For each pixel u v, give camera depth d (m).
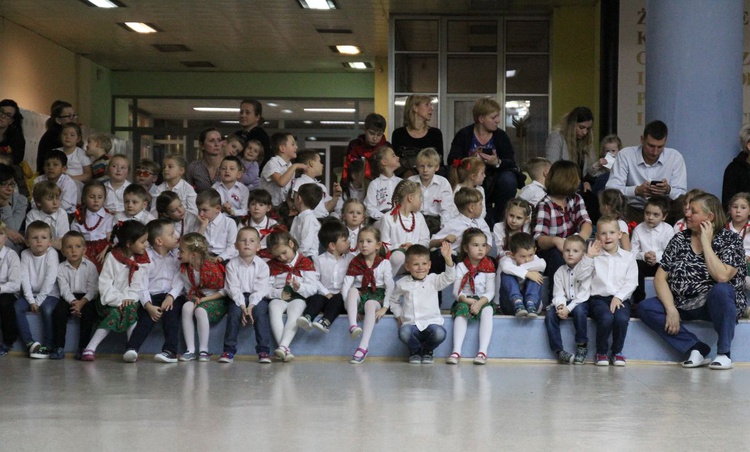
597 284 6.31
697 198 6.24
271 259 6.56
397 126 13.85
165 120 19.00
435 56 13.80
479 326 6.37
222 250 7.12
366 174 8.24
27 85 15.14
